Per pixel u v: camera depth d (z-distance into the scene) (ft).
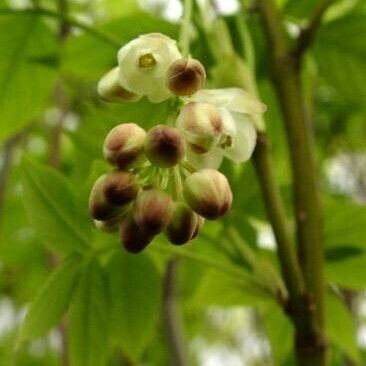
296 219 0.94
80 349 0.90
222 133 0.65
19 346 0.82
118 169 0.65
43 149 1.80
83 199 0.87
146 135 0.64
